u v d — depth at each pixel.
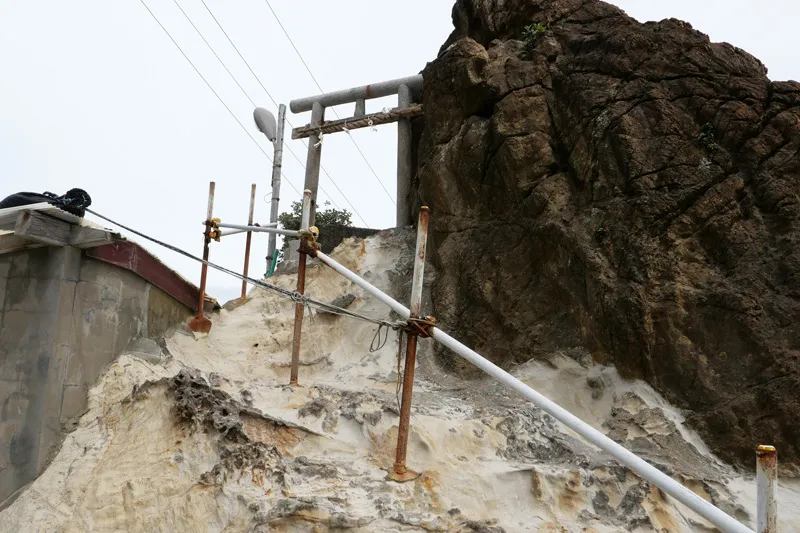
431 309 10.34
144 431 6.88
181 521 5.90
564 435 7.73
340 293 11.23
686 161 8.55
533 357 8.89
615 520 6.32
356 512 5.73
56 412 7.12
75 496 6.38
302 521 5.55
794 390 7.18
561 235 8.89
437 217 10.78
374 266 11.59
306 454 6.77
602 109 9.14
